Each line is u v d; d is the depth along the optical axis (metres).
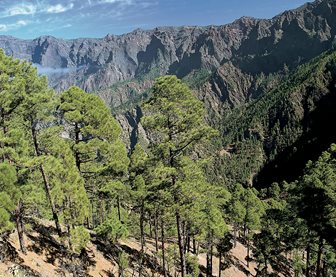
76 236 24.38
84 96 31.28
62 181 24.75
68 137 31.97
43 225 31.98
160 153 23.17
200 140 23.36
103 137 33.16
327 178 26.55
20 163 22.59
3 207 18.66
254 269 62.97
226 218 67.25
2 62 22.84
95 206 53.06
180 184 22.86
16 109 24.27
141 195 29.84
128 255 36.00
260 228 61.19
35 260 24.44
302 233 30.81
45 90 25.69
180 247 24.78
